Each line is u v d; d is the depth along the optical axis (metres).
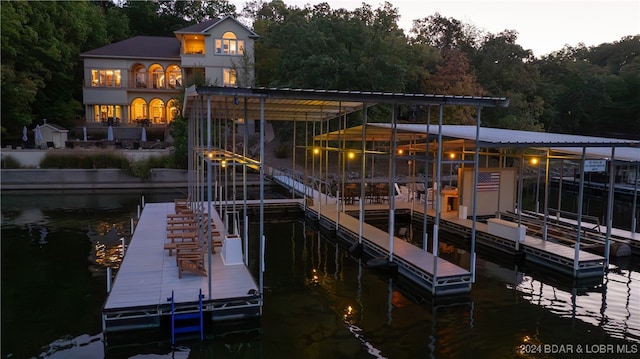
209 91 8.68
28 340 8.23
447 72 38.53
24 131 31.03
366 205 21.03
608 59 64.69
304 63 33.03
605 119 49.34
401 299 10.69
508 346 8.34
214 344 8.16
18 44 32.38
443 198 19.67
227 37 37.81
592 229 16.42
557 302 10.62
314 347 8.13
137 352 7.83
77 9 39.47
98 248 14.63
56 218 19.19
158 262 11.16
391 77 33.16
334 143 34.34
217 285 9.51
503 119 37.28
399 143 23.30
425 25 52.94
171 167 29.25
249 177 30.06
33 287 11.04
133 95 39.09
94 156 28.39
